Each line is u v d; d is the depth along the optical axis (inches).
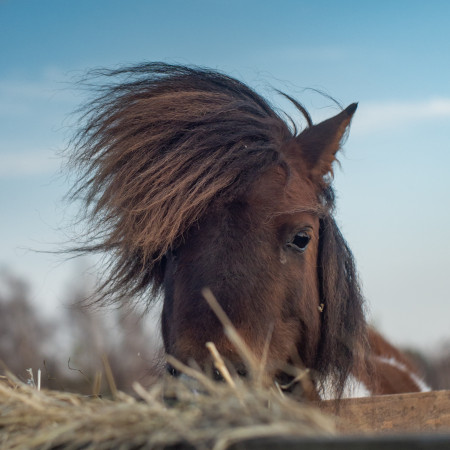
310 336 113.3
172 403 75.2
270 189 106.7
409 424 111.7
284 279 104.3
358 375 132.0
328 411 112.7
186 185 103.2
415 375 181.3
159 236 100.8
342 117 126.6
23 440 64.6
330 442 51.1
